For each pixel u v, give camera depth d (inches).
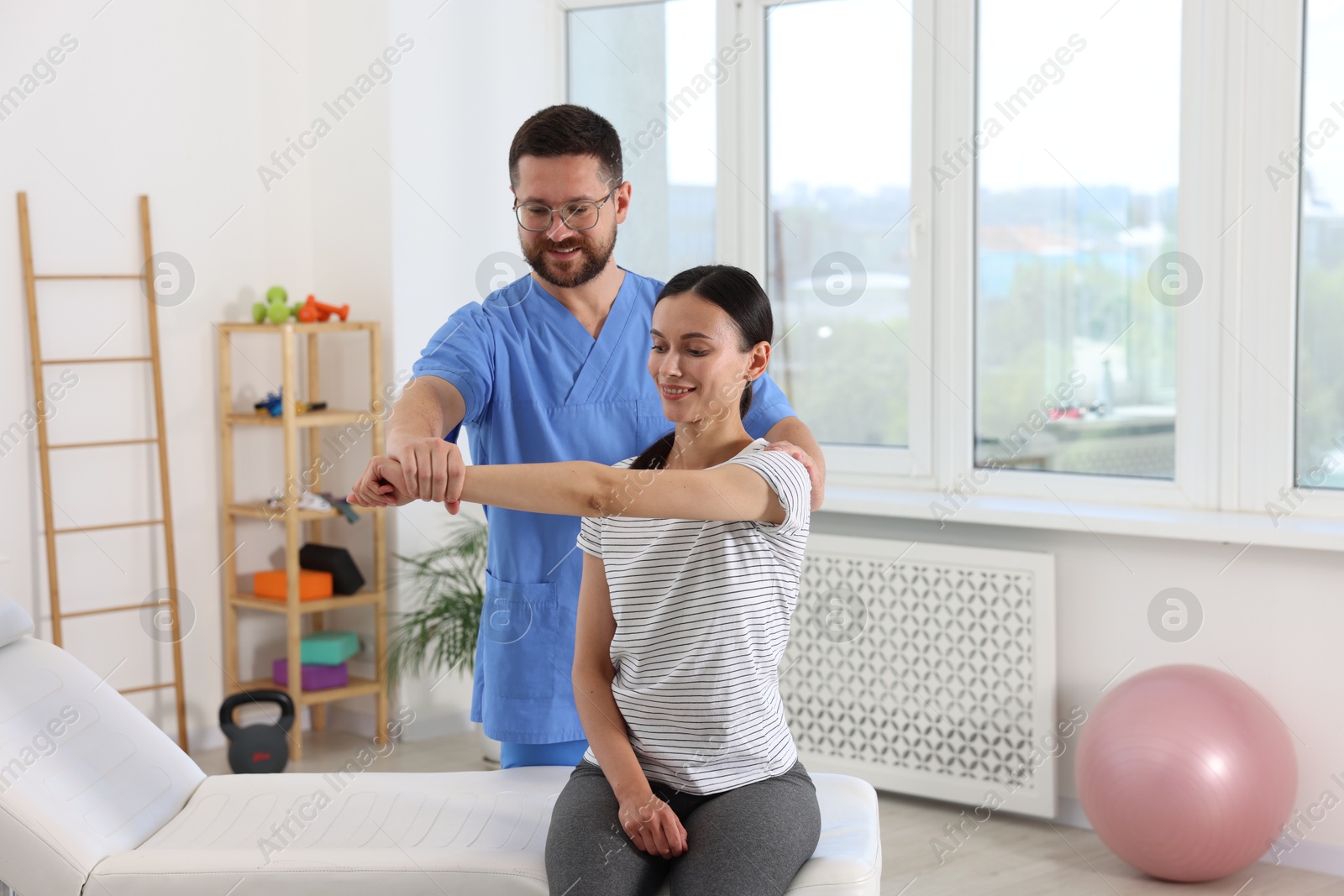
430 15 140.4
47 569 128.7
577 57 151.5
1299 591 105.3
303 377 148.2
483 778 74.5
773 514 57.9
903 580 122.7
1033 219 123.0
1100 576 114.9
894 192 129.9
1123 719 99.2
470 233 146.5
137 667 135.1
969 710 119.6
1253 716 97.7
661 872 57.6
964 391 127.1
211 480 140.9
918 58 126.3
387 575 143.4
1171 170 114.5
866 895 58.8
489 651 73.1
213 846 67.1
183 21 135.9
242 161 141.7
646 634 59.9
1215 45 109.4
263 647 146.2
